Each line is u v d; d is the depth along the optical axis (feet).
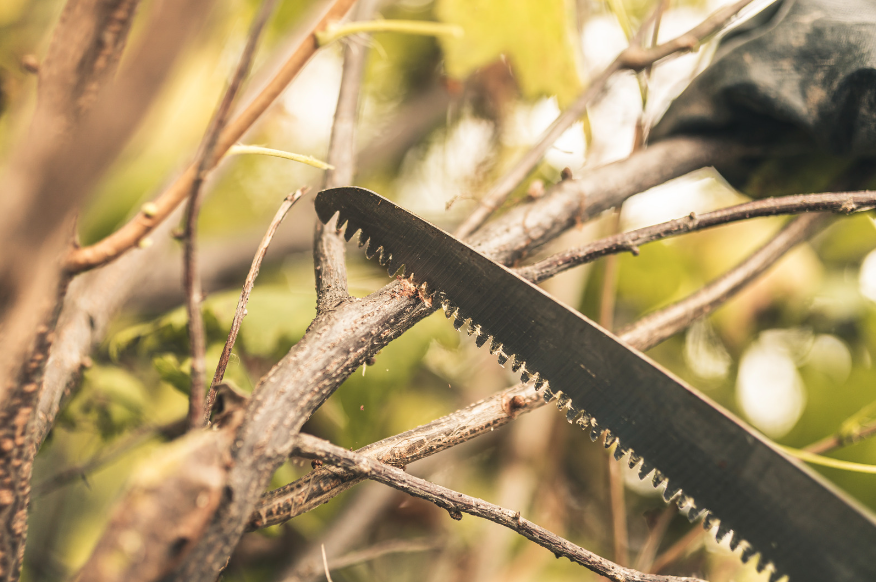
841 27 2.24
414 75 4.84
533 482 3.37
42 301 1.76
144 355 2.71
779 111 2.26
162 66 1.66
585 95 2.42
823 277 3.97
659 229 2.09
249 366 2.78
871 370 3.63
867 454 3.10
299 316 2.46
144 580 1.79
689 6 3.98
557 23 3.00
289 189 4.60
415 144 4.68
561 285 3.52
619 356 1.94
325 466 1.97
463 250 2.00
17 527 1.87
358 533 2.95
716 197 3.92
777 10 2.41
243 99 2.66
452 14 3.05
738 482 1.91
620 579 1.96
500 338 1.99
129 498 1.80
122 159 1.74
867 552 1.88
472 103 4.03
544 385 1.98
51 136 1.70
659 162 2.32
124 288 2.40
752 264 2.33
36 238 1.69
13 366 1.80
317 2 3.13
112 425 2.58
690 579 1.97
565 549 1.95
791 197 2.07
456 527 3.40
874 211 2.33
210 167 1.88
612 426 1.95
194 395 2.03
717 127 2.37
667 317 2.26
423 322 2.60
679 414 1.93
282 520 1.94
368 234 2.05
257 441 1.88
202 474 1.82
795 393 3.83
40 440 2.11
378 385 2.48
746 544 1.91
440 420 2.05
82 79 1.72
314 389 1.93
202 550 1.84
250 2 3.54
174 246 3.58
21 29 2.55
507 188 2.31
